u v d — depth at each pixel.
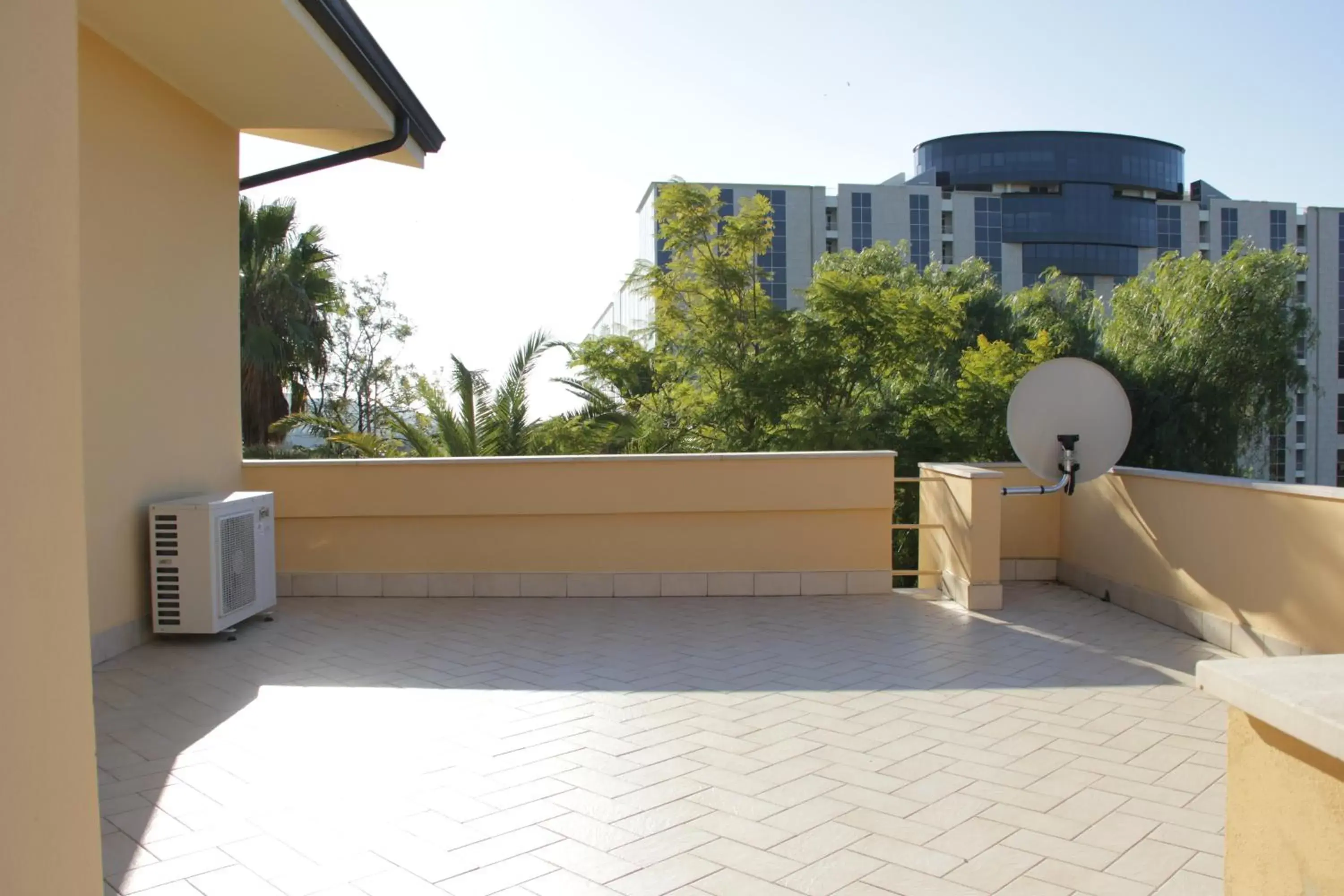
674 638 6.01
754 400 18.94
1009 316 33.34
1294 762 1.64
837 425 17.78
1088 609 6.76
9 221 1.72
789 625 6.32
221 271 6.74
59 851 1.84
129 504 5.64
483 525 7.37
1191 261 29.14
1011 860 3.00
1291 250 29.03
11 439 1.72
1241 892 1.78
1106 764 3.82
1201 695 4.75
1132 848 3.08
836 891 2.81
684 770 3.76
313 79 5.88
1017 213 67.94
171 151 6.05
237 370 7.01
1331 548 4.77
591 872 2.93
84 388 5.22
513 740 4.12
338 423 14.59
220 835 3.17
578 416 14.17
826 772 3.74
